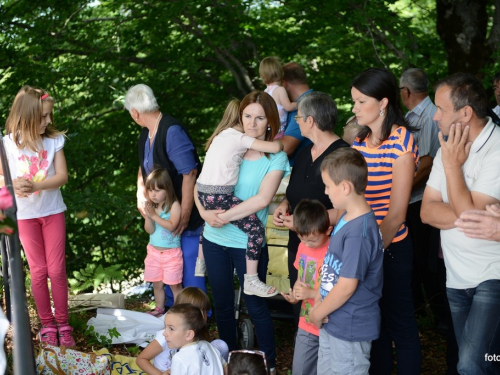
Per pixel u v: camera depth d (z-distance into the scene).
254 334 5.05
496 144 3.11
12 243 1.86
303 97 3.82
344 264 3.19
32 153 4.12
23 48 8.49
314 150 3.88
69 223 7.72
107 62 8.85
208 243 4.16
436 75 8.10
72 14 8.74
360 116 3.51
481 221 2.96
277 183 3.99
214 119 9.85
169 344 3.58
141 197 4.98
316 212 3.56
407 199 3.44
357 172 3.18
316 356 3.77
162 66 9.18
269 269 4.86
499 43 7.73
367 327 3.27
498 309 3.08
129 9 8.85
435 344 5.19
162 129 4.79
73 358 3.72
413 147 3.47
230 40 9.23
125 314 4.85
